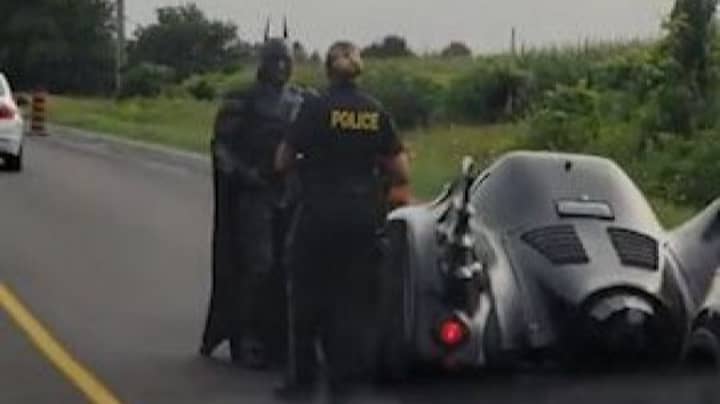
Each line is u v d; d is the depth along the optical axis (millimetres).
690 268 9797
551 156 10539
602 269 9547
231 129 11492
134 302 15414
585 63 51562
